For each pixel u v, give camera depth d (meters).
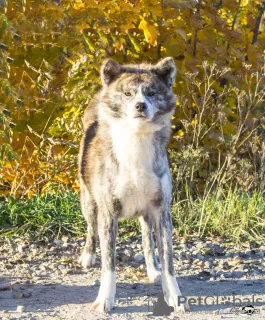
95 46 16.06
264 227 14.38
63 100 15.49
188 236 14.12
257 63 17.00
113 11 15.82
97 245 13.38
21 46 15.83
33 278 11.53
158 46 16.50
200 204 15.01
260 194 15.36
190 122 15.98
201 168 16.30
